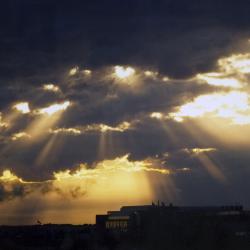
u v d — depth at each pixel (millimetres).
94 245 158625
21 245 167750
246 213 147500
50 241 171250
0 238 173000
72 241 164625
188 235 140500
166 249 140375
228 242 136375
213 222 143125
